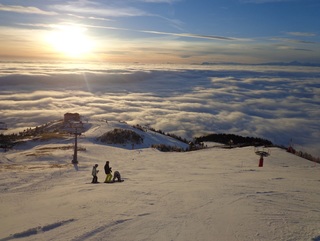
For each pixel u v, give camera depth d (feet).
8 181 61.77
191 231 26.02
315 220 28.58
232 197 38.17
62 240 24.71
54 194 47.03
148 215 30.83
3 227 29.81
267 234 24.85
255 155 102.83
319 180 56.18
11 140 190.29
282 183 51.11
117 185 51.88
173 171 75.66
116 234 25.63
